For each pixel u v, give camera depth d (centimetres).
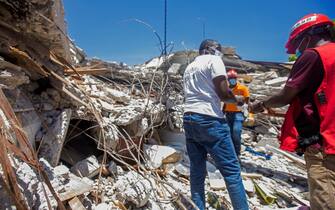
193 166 300
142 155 371
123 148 359
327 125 204
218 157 283
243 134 619
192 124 286
